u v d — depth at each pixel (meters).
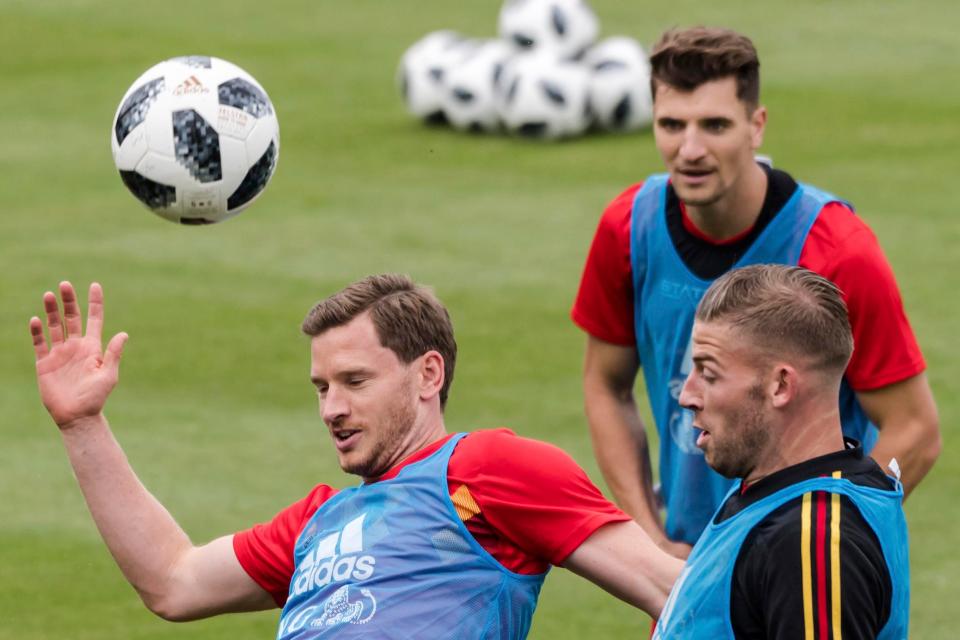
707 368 11.44
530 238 43.97
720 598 11.01
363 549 13.02
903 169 49.19
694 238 17.25
